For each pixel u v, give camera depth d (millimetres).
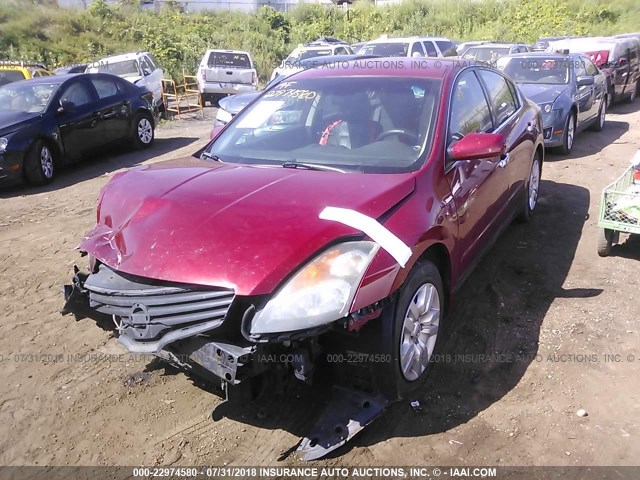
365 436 3072
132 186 3463
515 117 5355
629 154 9453
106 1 32375
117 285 2967
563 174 8281
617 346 3848
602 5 35344
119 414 3320
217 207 3016
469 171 3936
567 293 4605
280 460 2922
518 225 6156
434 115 3824
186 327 2746
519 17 34875
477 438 3045
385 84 4168
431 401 3342
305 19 37312
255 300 2650
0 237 6535
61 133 9523
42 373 3738
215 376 2797
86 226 6840
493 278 4887
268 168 3607
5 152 8594
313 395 3369
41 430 3207
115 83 11266
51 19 28562
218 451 3002
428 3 37594
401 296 3018
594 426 3117
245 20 33594
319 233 2783
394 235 2934
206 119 16547
